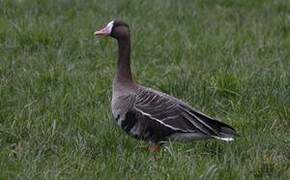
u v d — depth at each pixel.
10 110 13.98
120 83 12.75
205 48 17.91
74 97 14.71
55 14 20.62
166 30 19.50
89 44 18.02
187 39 18.66
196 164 11.70
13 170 11.42
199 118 12.19
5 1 21.09
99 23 19.97
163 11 21.52
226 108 14.70
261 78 15.59
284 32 20.38
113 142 12.73
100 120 13.64
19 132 13.03
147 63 17.12
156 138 12.39
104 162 11.74
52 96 14.62
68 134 12.95
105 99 14.74
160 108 12.28
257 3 23.28
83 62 17.03
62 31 18.59
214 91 15.06
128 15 21.08
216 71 16.03
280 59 17.31
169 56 17.53
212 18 21.50
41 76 15.70
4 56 17.12
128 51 13.01
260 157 12.17
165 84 15.26
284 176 11.54
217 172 11.30
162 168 11.53
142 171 11.53
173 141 12.42
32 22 19.30
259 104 14.62
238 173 11.33
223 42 18.53
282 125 14.00
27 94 14.73
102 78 15.83
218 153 12.51
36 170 11.41
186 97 14.91
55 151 12.35
